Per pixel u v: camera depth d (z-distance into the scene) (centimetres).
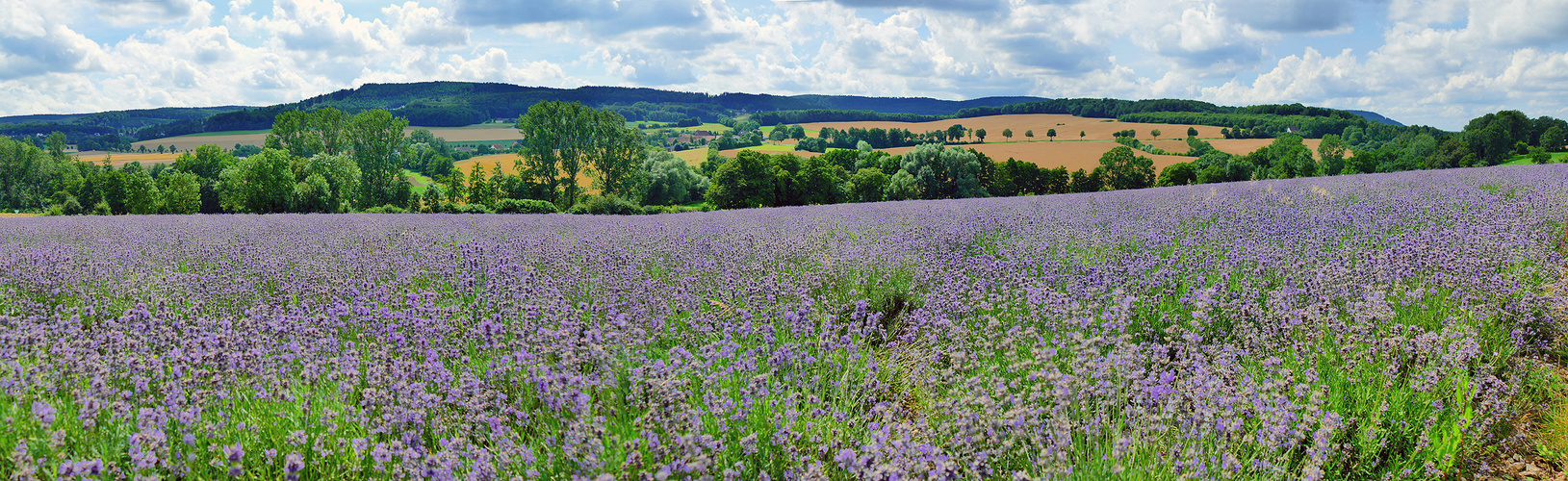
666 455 280
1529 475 333
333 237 1056
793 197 6856
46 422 284
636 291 552
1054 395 337
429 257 749
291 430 323
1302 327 431
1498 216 749
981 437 314
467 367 402
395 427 323
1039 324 482
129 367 362
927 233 851
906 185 6538
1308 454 324
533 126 6694
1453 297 476
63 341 395
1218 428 317
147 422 301
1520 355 430
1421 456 341
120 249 875
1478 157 7475
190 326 462
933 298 524
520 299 522
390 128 6700
